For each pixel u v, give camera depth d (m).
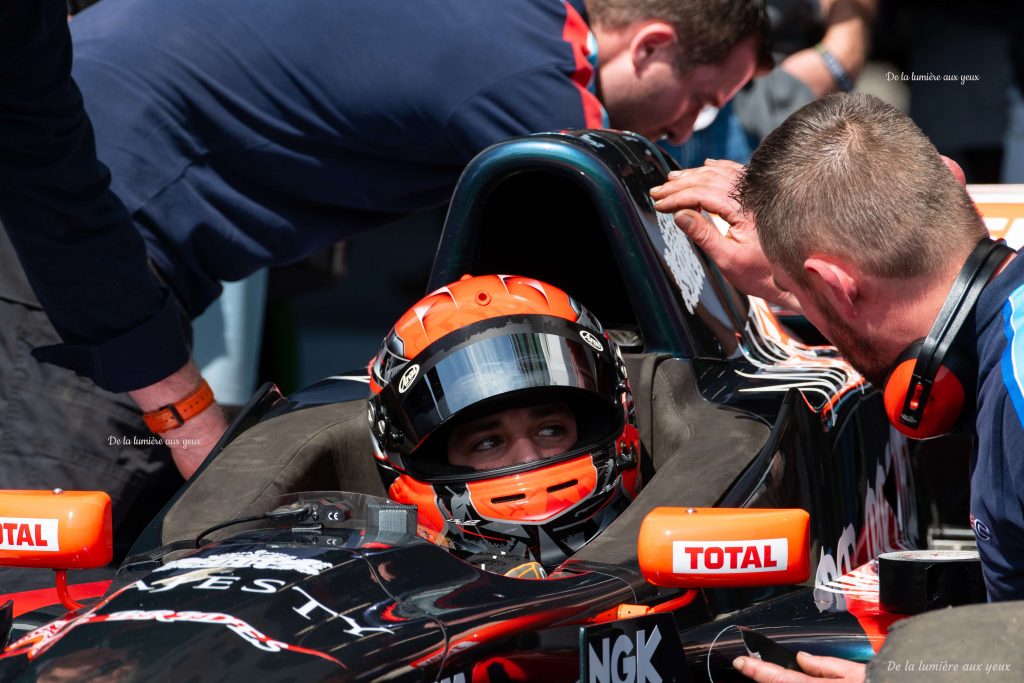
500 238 9.03
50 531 6.39
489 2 9.48
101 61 9.70
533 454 7.61
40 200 7.82
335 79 9.59
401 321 7.80
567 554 7.39
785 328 11.16
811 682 5.70
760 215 6.11
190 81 9.68
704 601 6.58
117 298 8.36
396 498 7.70
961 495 10.79
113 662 5.17
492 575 6.04
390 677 5.19
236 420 8.24
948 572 6.47
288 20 9.64
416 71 9.45
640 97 10.18
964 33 17.95
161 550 6.54
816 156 5.88
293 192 10.16
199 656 5.12
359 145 9.86
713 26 9.86
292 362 17.83
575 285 9.45
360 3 9.57
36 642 5.58
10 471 9.28
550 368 7.42
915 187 5.69
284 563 5.82
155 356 8.63
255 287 14.50
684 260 8.85
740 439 7.54
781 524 5.78
